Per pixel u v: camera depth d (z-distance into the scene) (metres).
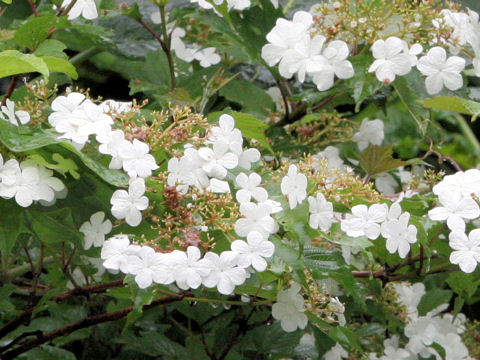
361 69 0.70
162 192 0.60
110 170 0.59
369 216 0.62
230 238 0.59
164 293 0.65
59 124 0.59
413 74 0.72
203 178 0.60
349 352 0.80
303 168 0.65
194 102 0.75
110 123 0.59
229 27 0.75
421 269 0.72
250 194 0.60
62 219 0.62
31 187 0.58
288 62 0.66
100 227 0.62
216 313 0.78
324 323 0.65
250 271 0.61
